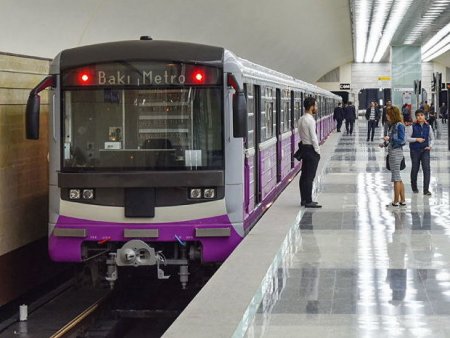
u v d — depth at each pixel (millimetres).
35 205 12680
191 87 10078
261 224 12602
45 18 13742
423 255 10266
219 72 10094
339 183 19469
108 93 10078
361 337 6551
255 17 27828
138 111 10078
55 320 10664
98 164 10109
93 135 10117
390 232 12117
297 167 21562
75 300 11656
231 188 10125
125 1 16578
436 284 8562
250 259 9734
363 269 9414
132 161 10086
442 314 7273
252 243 10828
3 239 11336
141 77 10070
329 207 15008
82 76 10102
